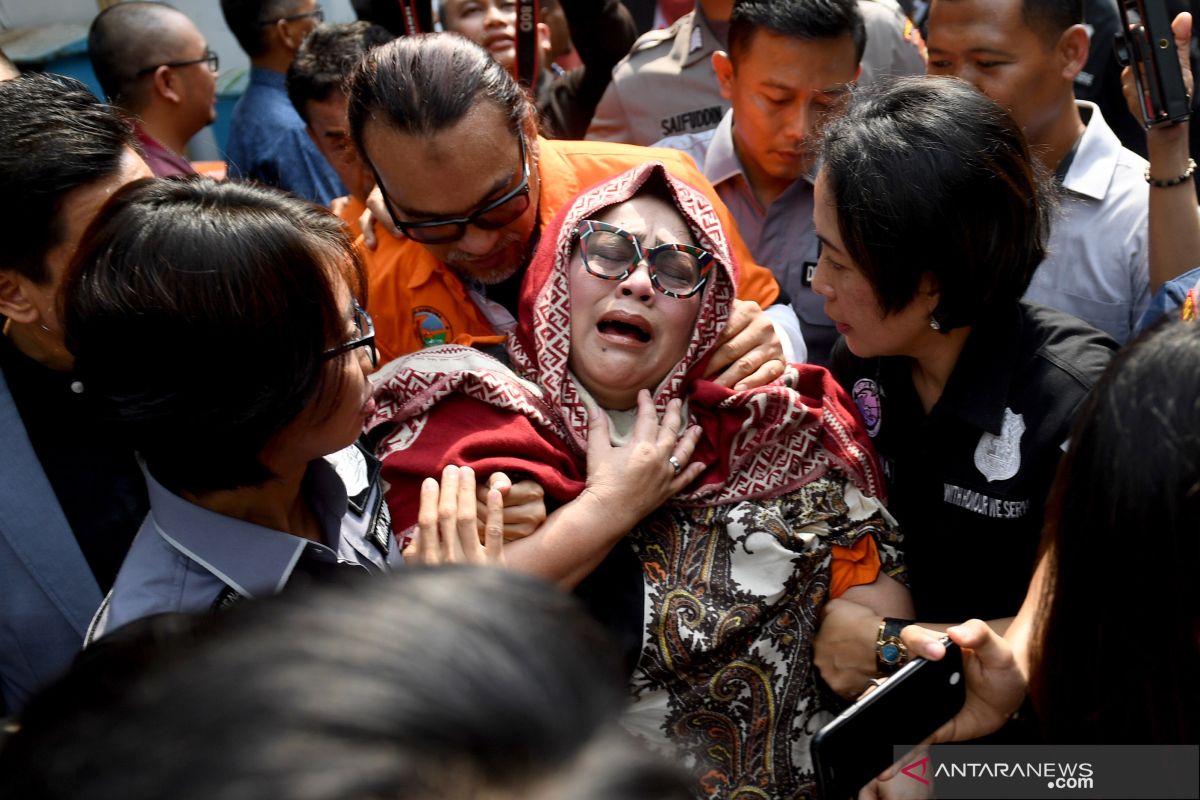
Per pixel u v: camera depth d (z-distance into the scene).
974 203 1.37
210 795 0.36
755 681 1.50
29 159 1.33
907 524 1.64
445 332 1.96
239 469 1.12
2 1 4.35
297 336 1.07
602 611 1.49
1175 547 0.87
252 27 3.31
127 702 0.43
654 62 2.92
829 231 1.46
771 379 1.57
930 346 1.55
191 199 1.08
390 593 0.46
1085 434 0.94
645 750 0.47
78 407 1.38
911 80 1.47
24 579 1.33
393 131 1.60
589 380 1.55
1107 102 2.76
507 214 1.69
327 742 0.38
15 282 1.38
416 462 1.49
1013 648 1.27
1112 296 2.09
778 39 2.14
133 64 3.09
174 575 1.16
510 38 2.91
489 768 0.41
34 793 0.42
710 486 1.52
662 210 1.58
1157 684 0.92
